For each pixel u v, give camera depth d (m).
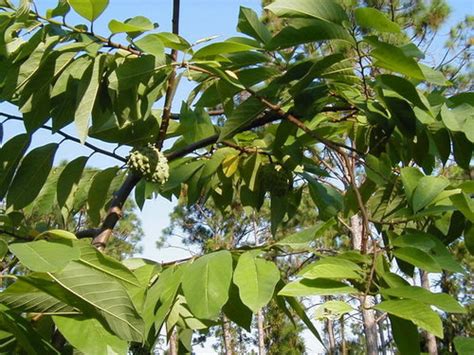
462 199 2.01
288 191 3.19
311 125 2.97
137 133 2.75
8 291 1.59
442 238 2.48
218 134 2.94
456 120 2.38
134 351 2.44
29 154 2.58
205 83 2.92
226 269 1.62
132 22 2.16
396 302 1.47
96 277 1.61
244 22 2.54
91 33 2.22
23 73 2.21
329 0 2.11
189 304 1.58
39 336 1.63
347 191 2.85
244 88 2.46
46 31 2.20
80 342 1.59
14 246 1.57
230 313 2.03
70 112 2.35
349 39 2.13
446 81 2.27
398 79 2.23
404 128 2.50
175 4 2.62
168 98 2.65
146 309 1.71
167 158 2.94
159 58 2.21
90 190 2.83
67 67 2.24
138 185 3.29
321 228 1.90
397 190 2.77
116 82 2.25
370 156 2.59
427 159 2.77
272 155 3.14
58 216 3.24
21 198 2.60
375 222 2.12
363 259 1.85
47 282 1.59
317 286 1.59
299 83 2.43
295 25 2.13
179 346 2.64
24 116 2.33
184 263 1.87
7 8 2.29
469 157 2.60
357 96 2.71
